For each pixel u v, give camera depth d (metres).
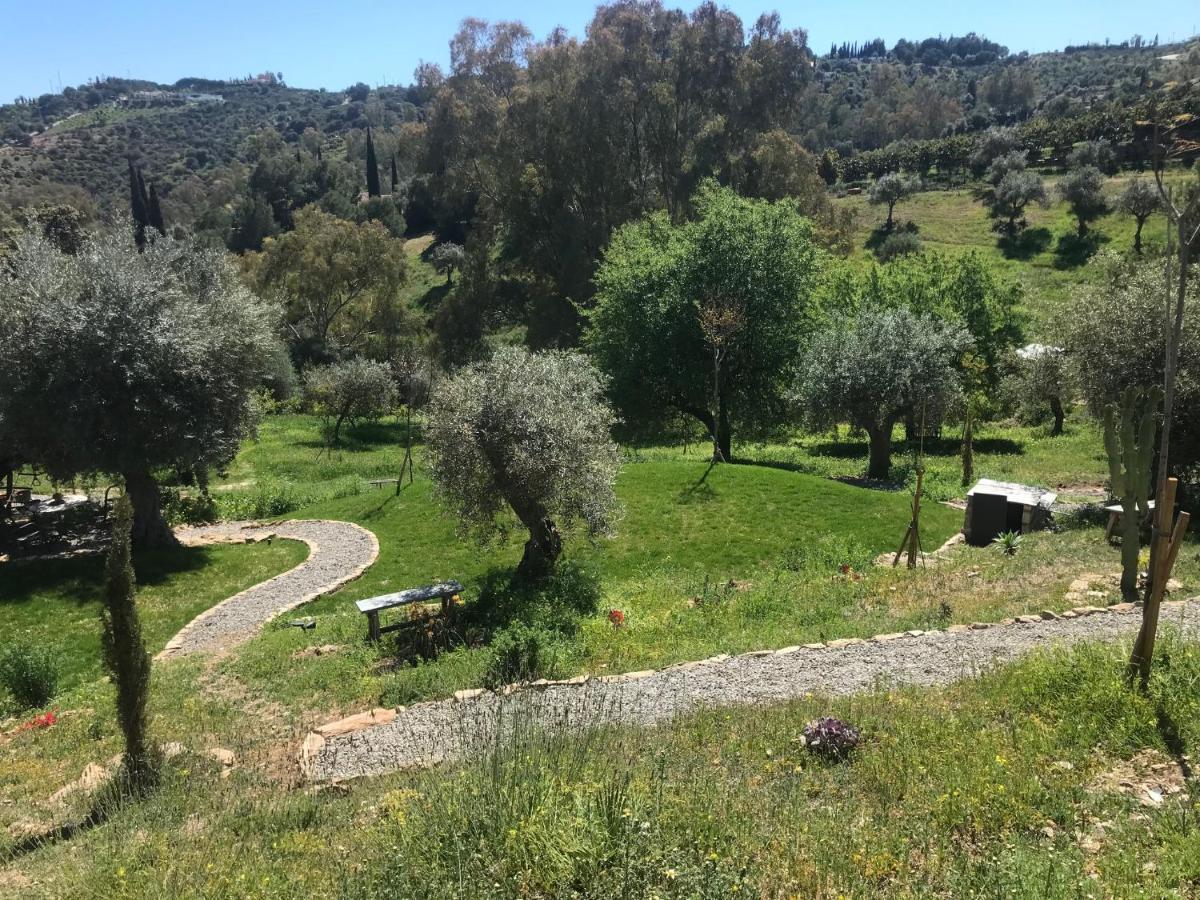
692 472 23.44
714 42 51.81
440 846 5.12
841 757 6.98
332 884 5.10
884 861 4.98
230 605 17.23
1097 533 17.55
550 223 50.69
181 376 19.28
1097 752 6.46
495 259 57.44
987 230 71.19
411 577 18.66
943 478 27.55
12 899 5.58
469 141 52.31
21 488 27.27
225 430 21.08
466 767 6.66
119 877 5.44
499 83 55.03
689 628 12.97
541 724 8.04
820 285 34.97
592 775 6.04
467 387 15.50
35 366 18.31
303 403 50.25
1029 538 18.06
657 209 49.81
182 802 7.41
